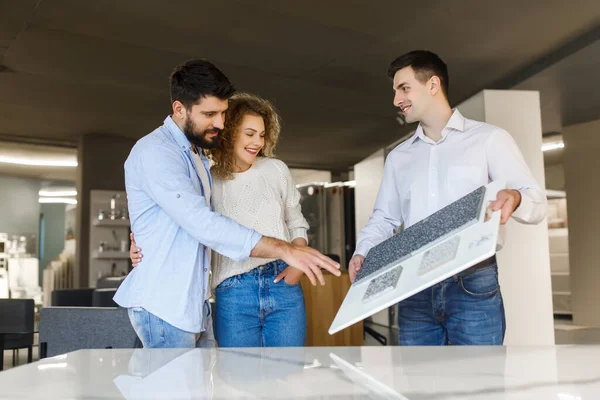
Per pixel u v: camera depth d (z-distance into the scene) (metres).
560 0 4.65
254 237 1.48
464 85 6.86
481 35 5.35
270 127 2.05
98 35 5.27
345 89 6.97
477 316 1.79
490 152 1.86
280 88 6.92
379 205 2.14
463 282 1.81
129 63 5.98
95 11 4.77
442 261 1.01
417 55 1.91
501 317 1.81
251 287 1.88
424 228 1.28
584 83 6.47
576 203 8.60
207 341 1.74
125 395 0.69
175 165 1.56
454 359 0.92
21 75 6.35
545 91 6.78
